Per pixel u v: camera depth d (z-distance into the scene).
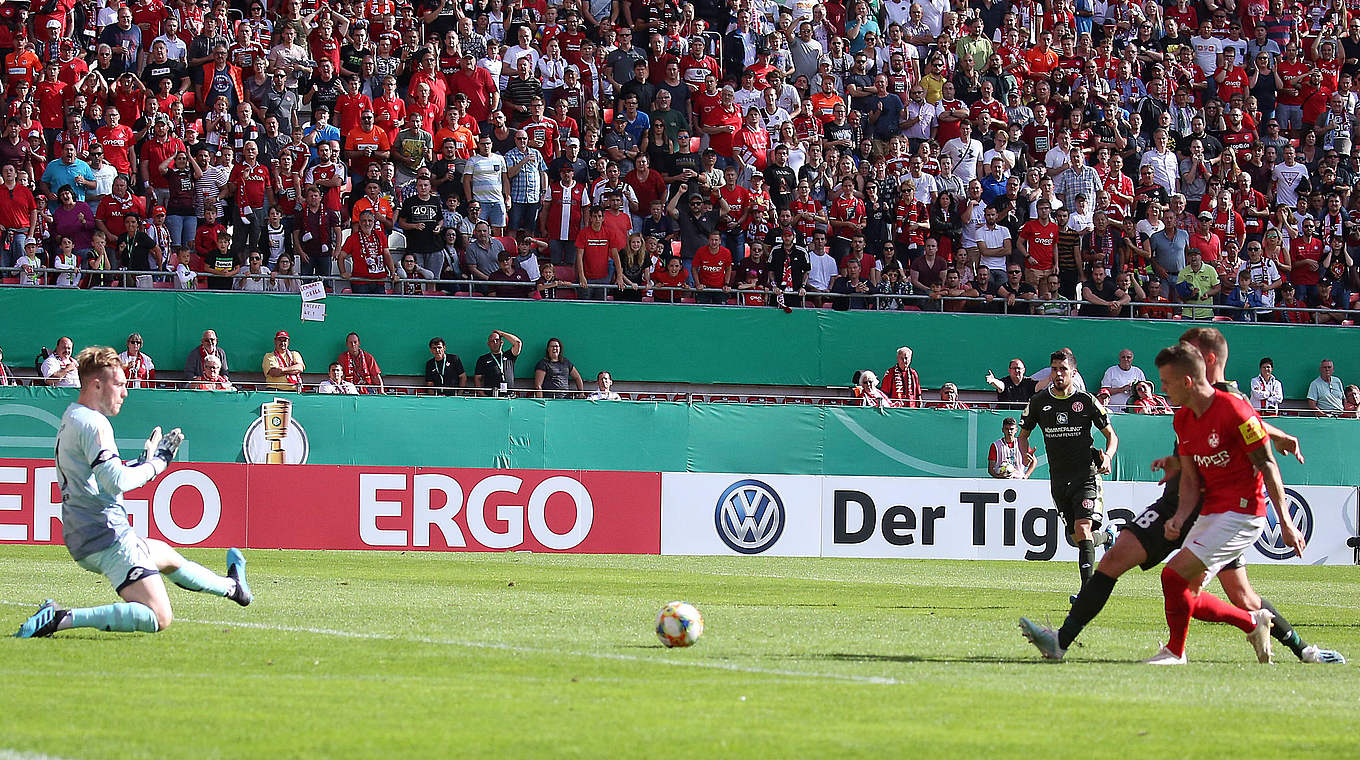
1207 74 111.06
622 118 93.44
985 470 82.25
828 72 99.69
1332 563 82.50
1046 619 41.78
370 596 45.69
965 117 99.62
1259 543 82.06
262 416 75.19
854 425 81.31
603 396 85.06
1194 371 29.45
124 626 30.86
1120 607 47.06
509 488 75.69
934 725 21.53
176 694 23.61
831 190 95.19
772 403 90.19
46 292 82.00
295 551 72.62
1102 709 23.47
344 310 85.19
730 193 92.81
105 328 82.56
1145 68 109.94
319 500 74.19
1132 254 96.50
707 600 47.84
